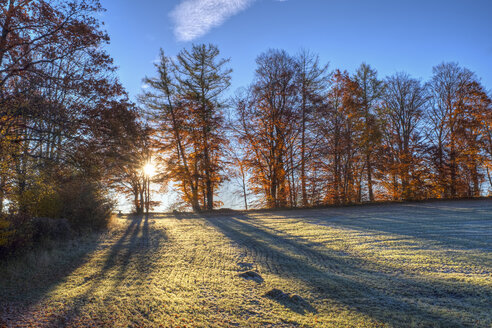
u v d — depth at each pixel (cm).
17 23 1033
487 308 536
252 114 2673
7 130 1011
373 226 1517
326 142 2681
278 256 982
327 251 1033
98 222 1474
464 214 1825
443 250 980
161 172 2792
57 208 1268
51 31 1063
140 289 653
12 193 1043
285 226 1634
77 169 1216
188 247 1120
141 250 1067
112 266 854
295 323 496
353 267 835
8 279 704
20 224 891
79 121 1167
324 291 646
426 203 2577
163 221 2011
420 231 1334
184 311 540
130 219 2205
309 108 2588
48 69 1205
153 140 2670
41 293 625
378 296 611
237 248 1103
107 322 491
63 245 1084
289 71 2617
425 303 570
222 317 518
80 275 763
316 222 1738
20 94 1082
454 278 698
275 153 2670
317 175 2808
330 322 496
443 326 475
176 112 2748
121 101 1318
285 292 643
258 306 569
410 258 895
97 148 1261
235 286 684
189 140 2783
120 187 2661
